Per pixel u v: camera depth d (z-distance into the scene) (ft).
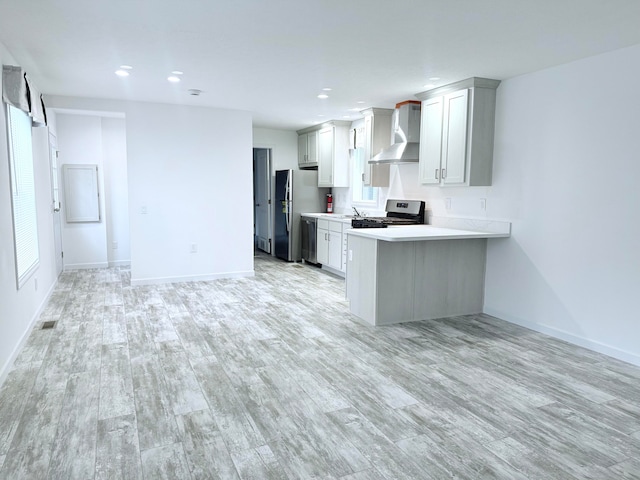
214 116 19.26
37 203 14.58
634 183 10.51
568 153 11.96
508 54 11.19
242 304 15.85
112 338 12.14
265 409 8.37
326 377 9.82
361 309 14.19
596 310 11.50
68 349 11.28
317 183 25.22
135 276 18.60
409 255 13.82
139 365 10.32
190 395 8.88
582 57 11.40
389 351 11.44
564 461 6.88
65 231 22.09
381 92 15.70
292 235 25.04
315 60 11.92
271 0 8.13
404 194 18.94
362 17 8.89
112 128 22.67
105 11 8.68
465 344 12.01
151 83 14.67
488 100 13.89
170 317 14.15
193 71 13.10
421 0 8.07
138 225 18.44
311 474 6.47
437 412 8.34
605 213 11.16
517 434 7.62
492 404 8.68
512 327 13.55
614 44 10.36
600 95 11.13
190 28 9.59
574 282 12.01
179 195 19.01
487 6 8.29
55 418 7.94
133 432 7.52
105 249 22.90
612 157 10.93
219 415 8.13
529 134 13.01
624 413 8.38
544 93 12.55
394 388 9.32
